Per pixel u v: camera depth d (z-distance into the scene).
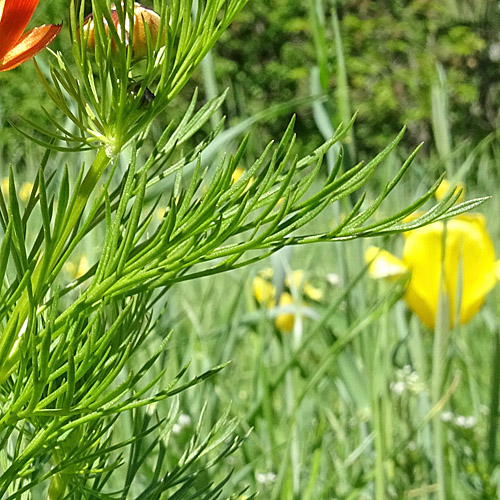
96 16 0.14
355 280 0.37
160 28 0.14
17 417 0.14
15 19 0.13
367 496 0.38
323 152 0.14
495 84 2.95
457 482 0.40
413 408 0.46
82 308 0.14
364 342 0.36
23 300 0.14
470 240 0.39
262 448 0.41
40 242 0.15
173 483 0.19
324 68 0.34
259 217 0.13
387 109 3.04
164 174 0.16
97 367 0.15
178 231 0.14
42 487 0.29
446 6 3.12
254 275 0.47
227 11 0.14
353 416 0.44
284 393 0.44
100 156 0.14
